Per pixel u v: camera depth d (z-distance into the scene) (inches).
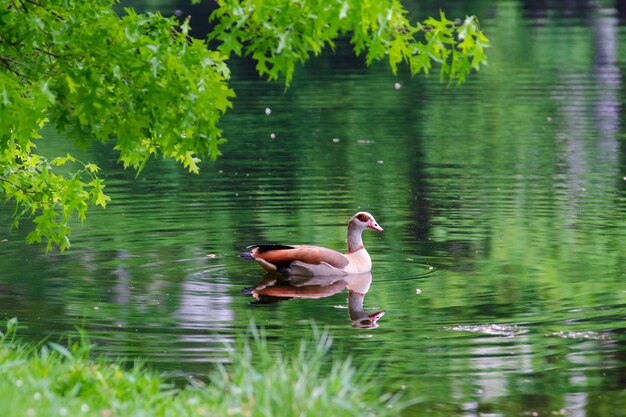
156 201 890.1
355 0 452.1
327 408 362.9
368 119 1301.7
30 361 422.9
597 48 1857.8
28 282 642.8
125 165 549.3
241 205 871.1
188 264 690.2
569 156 1061.8
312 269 661.3
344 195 905.5
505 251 715.4
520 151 1092.5
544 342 522.3
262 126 1272.1
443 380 469.7
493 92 1475.1
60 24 467.2
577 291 616.1
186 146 505.4
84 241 751.7
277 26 466.6
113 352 505.7
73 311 579.2
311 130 1238.3
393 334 538.3
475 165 1027.3
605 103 1360.7
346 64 1819.6
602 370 481.7
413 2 2546.8
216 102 482.6
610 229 772.6
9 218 834.2
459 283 639.8
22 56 490.0
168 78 479.8
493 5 2522.1
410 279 654.5
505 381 468.1
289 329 548.7
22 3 483.2
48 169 631.8
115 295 613.6
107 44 480.7
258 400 364.8
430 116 1311.5
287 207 862.5
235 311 583.2
